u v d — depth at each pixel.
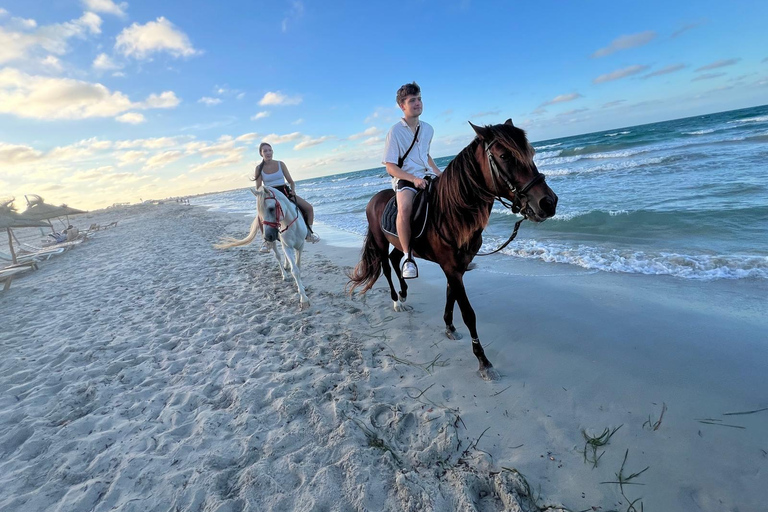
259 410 2.92
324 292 5.77
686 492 1.84
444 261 3.14
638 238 6.51
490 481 2.01
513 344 3.46
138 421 2.96
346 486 2.07
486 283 5.25
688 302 3.85
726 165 11.27
